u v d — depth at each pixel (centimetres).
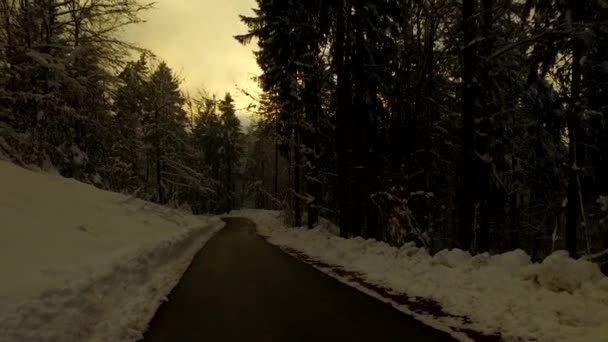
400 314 723
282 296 894
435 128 2073
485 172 1597
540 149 1545
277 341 606
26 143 1684
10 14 1886
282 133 2425
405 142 1941
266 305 818
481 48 1439
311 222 2398
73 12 2069
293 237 2261
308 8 1950
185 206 4584
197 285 1045
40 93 1852
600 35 1121
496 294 744
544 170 1673
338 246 1562
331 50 2020
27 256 775
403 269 1047
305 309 778
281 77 2242
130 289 897
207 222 3759
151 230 1734
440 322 666
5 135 1647
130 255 1090
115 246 1156
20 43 1953
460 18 1700
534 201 2017
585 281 695
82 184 1922
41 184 1441
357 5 1883
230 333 650
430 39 1806
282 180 7819
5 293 573
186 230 2306
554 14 1131
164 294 930
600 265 994
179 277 1162
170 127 4247
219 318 735
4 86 1803
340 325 671
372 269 1132
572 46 1109
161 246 1429
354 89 2045
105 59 2111
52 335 546
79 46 1902
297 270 1245
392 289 912
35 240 888
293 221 3102
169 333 655
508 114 1647
